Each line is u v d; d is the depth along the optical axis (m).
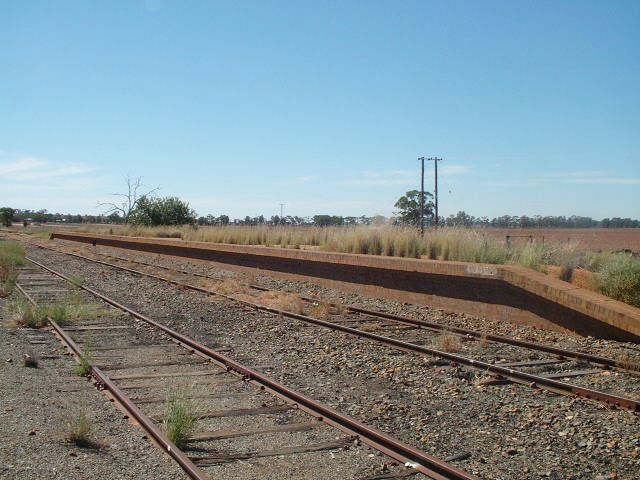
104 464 6.73
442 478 6.48
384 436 7.39
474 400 9.48
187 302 19.81
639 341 13.38
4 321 15.84
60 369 11.05
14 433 7.54
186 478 6.42
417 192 49.56
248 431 7.86
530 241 20.34
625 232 58.38
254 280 26.12
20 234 84.19
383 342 13.34
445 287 18.67
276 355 12.44
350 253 23.73
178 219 65.19
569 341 14.02
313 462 6.95
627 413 8.73
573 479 6.65
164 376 10.59
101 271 30.81
